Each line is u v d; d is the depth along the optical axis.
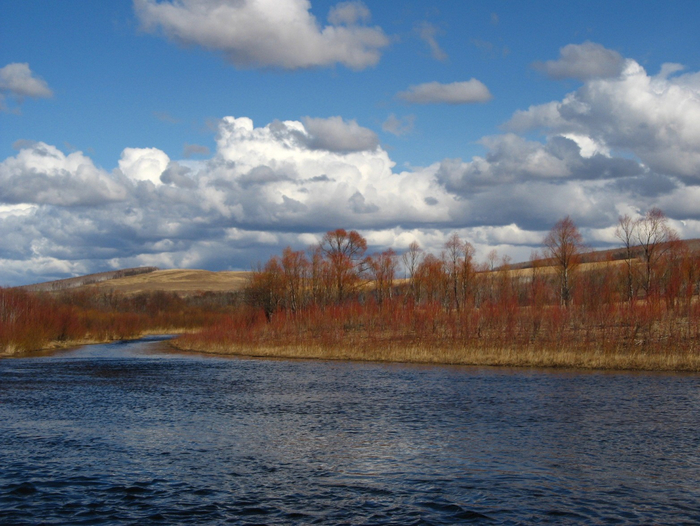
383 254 109.88
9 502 18.47
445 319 72.12
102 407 35.28
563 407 34.09
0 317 84.50
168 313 162.38
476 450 24.64
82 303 165.50
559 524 16.77
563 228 87.25
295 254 106.50
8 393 41.19
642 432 27.67
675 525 16.66
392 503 18.45
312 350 69.81
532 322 66.25
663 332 60.09
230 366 60.31
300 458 23.58
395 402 36.44
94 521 16.95
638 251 90.25
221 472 21.70
